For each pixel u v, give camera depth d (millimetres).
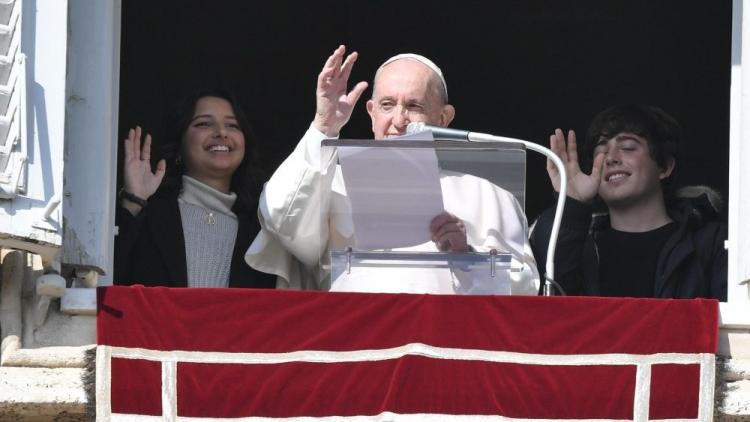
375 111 29750
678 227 31250
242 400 27047
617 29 45531
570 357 27188
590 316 27312
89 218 28766
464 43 45844
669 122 31766
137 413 27047
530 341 27172
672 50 45375
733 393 27422
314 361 27094
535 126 45844
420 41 45750
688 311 27484
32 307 27859
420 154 26469
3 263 28016
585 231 30328
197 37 45156
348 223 26875
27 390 27016
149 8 44844
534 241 30469
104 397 27062
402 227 26797
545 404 27062
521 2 45469
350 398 27016
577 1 45438
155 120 44688
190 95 31594
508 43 45812
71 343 27812
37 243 27250
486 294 27156
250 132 31594
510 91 45875
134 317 27219
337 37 45625
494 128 45938
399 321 27109
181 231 30438
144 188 30656
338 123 29062
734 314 27844
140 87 44719
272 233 29375
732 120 30281
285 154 45438
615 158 31469
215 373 27109
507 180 27172
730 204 30016
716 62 45219
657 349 27328
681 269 30703
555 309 27250
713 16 45188
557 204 28203
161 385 27078
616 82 45625
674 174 31781
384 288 27156
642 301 27406
